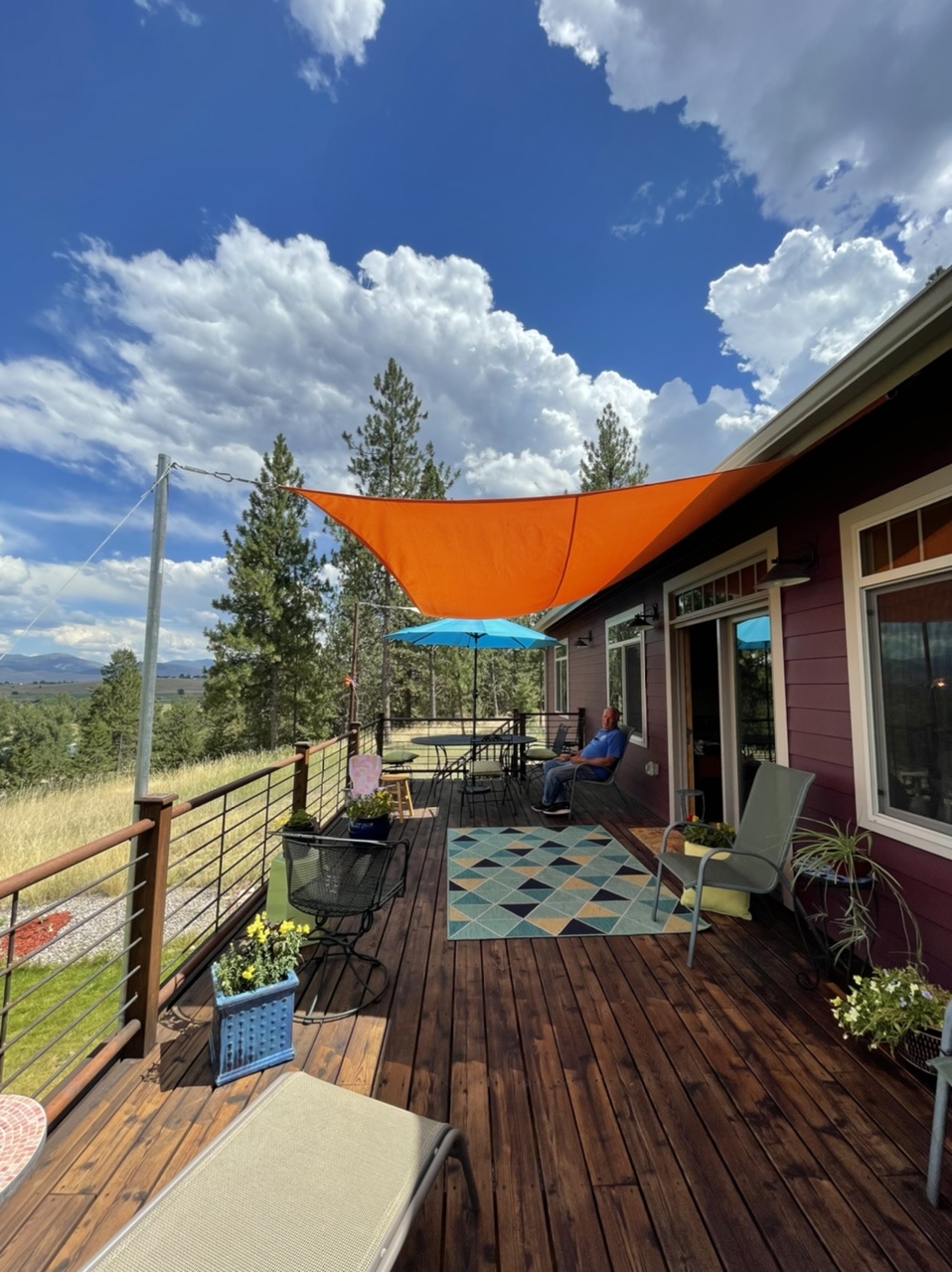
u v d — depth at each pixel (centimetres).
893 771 285
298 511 2067
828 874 287
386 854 292
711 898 372
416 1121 156
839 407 253
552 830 577
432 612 649
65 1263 149
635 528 371
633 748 718
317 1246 120
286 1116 156
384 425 1884
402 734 1828
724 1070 221
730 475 304
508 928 348
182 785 1112
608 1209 164
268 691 2059
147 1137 189
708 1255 152
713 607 491
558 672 1232
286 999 226
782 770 342
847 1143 187
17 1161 115
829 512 331
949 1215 162
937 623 260
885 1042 227
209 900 529
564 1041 239
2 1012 174
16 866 656
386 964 306
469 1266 149
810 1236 157
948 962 246
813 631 343
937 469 254
